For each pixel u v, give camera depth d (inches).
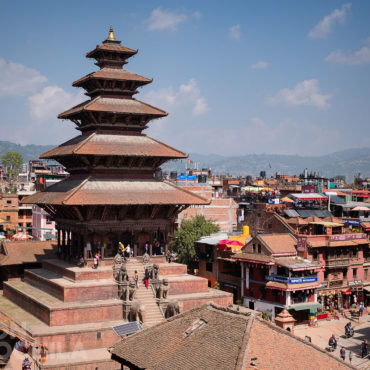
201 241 3700.8
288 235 3302.2
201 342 1467.8
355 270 3513.8
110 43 3196.4
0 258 3425.2
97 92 3144.7
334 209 4148.6
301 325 3070.9
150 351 1528.1
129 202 2787.9
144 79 3127.5
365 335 2960.1
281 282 3006.9
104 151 2871.6
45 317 2492.6
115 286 2674.7
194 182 5659.5
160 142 3097.9
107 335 2426.2
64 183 3134.8
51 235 4877.0
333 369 1413.6
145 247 3014.3
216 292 2930.6
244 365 1310.3
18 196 5659.5
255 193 5369.1
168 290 2696.9
